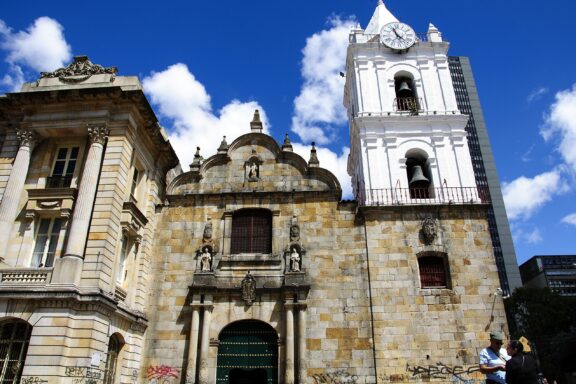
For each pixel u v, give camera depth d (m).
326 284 24.98
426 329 23.62
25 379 18.56
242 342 24.39
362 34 34.28
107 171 23.12
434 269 25.38
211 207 27.45
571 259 112.38
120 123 24.12
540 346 53.62
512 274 111.25
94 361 19.55
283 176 28.14
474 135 126.88
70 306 19.72
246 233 26.95
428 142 29.44
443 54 32.84
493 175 122.50
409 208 26.23
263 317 24.44
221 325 24.39
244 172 28.44
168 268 26.09
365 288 24.80
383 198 27.22
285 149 29.03
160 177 29.16
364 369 23.08
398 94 32.28
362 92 31.38
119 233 23.06
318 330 23.95
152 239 26.81
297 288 24.33
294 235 26.14
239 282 25.34
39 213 23.12
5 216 22.33
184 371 23.64
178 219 27.31
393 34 33.25
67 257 20.67
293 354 23.31
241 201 27.47
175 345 24.27
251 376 25.66
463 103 130.88
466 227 25.80
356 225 26.36
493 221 117.44
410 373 22.80
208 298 24.66
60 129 24.19
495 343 10.70
